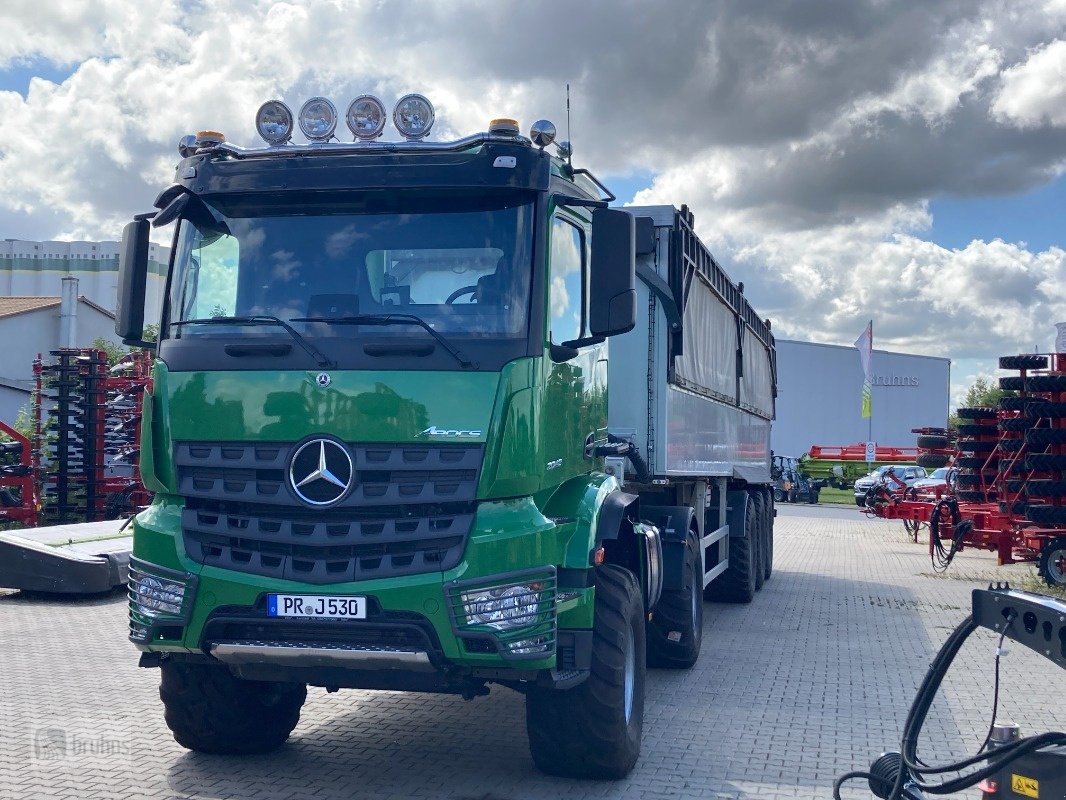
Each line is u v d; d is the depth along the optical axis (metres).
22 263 58.94
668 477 9.92
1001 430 19.78
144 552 5.72
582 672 5.91
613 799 6.02
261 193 6.02
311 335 5.68
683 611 9.73
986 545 19.81
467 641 5.36
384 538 5.41
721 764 6.81
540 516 5.63
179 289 6.05
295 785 6.14
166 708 6.51
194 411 5.73
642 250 9.50
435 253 5.84
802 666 10.32
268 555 5.52
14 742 6.92
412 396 5.52
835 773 6.66
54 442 22.03
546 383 5.82
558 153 6.38
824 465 57.31
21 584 13.40
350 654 5.36
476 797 5.98
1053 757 3.75
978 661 10.75
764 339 17.72
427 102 6.04
